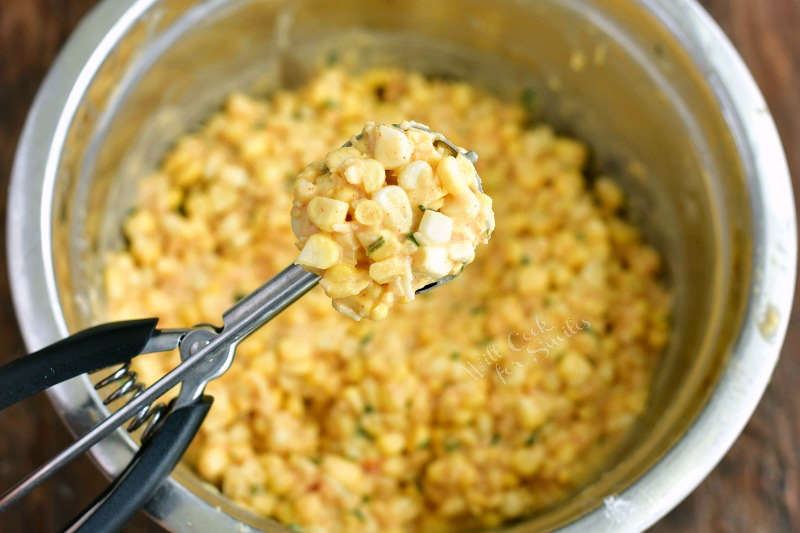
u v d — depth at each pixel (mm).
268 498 391
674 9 379
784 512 408
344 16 442
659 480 336
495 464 397
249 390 401
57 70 368
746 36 456
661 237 431
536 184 438
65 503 410
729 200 375
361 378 406
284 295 291
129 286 418
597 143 449
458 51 456
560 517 344
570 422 403
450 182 296
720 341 359
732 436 340
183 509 332
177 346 311
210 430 395
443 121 446
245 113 447
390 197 293
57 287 350
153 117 428
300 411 407
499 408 400
